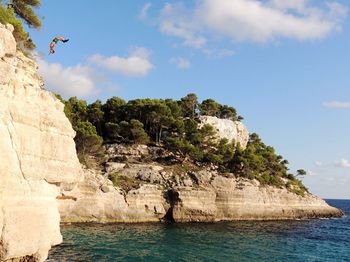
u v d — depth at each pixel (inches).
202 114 5017.2
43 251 839.1
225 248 1744.6
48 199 906.7
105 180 2701.8
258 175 3791.8
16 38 1032.2
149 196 2849.4
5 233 722.8
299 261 1529.3
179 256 1487.5
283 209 3535.9
